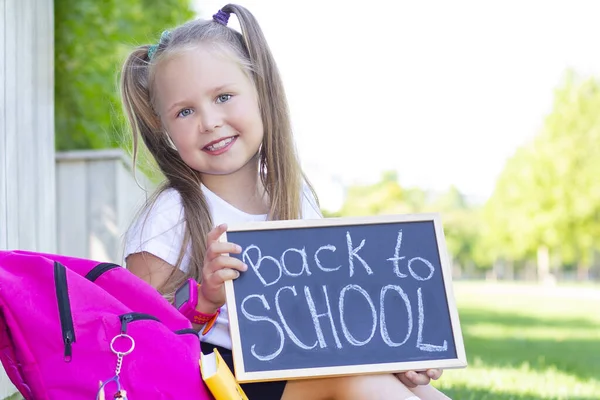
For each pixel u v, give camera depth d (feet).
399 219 9.52
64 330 7.45
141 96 11.02
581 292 122.21
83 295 7.62
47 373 7.45
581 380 22.54
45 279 7.57
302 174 11.55
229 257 8.87
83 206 24.62
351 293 9.09
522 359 28.89
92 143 36.73
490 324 53.42
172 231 10.09
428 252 9.42
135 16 41.09
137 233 10.16
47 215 19.43
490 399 18.07
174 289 9.96
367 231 9.42
